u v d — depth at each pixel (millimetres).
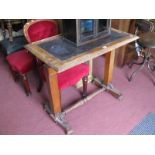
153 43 1996
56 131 1690
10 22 2494
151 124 1731
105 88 2086
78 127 1715
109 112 1858
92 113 1851
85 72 1737
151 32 2252
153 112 1854
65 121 1718
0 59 2832
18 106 1964
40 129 1710
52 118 1786
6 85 2281
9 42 2555
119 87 2186
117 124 1736
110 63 1896
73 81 1646
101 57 2834
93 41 1587
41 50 1462
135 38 1684
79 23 1409
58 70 1228
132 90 2141
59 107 1715
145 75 2393
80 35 1470
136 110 1878
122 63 2520
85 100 1917
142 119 1780
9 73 2510
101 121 1768
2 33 2723
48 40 1624
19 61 1914
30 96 2102
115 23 2260
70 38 1543
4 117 1834
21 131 1693
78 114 1841
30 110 1910
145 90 2143
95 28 1540
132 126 1716
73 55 1384
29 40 1804
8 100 2045
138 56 2646
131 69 2525
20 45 2514
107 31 1672
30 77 2418
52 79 1482
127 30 2246
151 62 2605
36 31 1854
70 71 1678
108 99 2014
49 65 1287
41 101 2023
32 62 1910
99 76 2354
